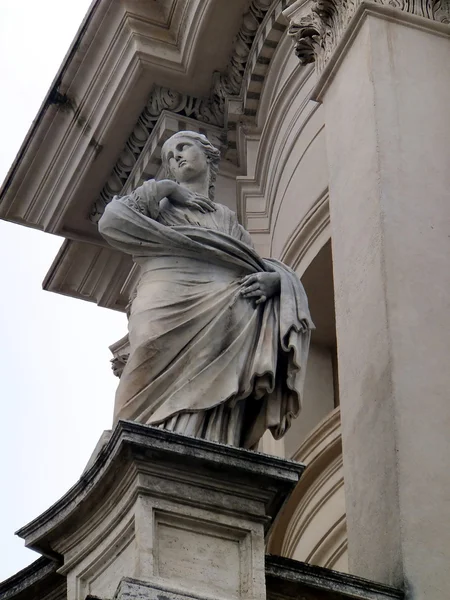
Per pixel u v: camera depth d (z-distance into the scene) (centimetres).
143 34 1694
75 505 1034
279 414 1091
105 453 1015
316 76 1506
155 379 1073
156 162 1722
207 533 1009
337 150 1316
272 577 1028
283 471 1022
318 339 1662
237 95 1728
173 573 988
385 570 1090
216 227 1152
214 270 1124
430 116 1287
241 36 1694
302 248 1628
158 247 1126
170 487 1009
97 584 1027
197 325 1091
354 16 1339
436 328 1176
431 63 1320
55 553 1063
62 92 1731
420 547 1080
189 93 1725
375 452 1141
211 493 1016
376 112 1276
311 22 1405
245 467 1016
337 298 1251
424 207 1234
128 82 1702
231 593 992
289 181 1667
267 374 1083
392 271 1196
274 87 1698
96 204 1803
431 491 1104
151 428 1007
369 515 1127
